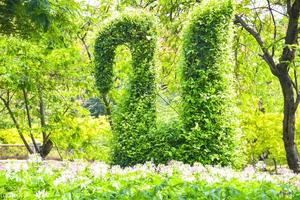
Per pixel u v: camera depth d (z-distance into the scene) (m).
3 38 13.24
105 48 10.31
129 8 10.31
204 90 9.02
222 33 9.19
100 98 15.61
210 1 9.30
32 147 18.62
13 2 9.76
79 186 4.77
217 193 4.11
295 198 4.41
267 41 13.74
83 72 14.57
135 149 9.46
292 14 11.35
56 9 10.47
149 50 9.97
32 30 10.91
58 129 14.70
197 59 9.12
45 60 13.57
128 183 4.96
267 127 18.22
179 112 9.28
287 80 11.70
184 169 6.91
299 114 19.78
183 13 12.37
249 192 4.66
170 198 4.17
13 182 5.34
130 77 9.95
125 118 9.70
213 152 8.91
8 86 13.51
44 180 5.49
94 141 15.41
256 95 14.48
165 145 9.09
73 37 16.67
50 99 14.68
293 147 11.80
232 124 9.11
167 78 12.91
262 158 21.09
